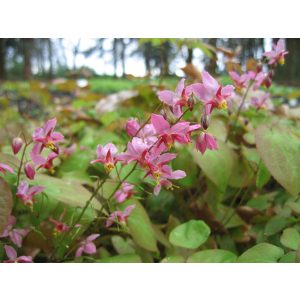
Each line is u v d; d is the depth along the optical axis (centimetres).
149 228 24
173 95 18
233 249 26
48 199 22
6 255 21
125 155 19
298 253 18
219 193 28
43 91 62
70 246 23
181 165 28
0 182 18
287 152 22
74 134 46
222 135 31
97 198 24
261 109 32
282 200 28
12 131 34
